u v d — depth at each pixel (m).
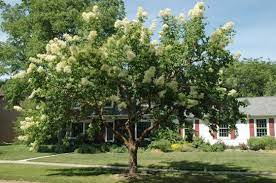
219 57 14.46
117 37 14.84
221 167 20.61
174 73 14.76
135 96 14.61
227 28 14.33
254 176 17.61
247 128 33.22
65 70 13.89
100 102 16.05
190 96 14.23
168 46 14.20
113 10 33.50
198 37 14.11
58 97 15.13
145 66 14.30
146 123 32.91
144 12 14.94
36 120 16.31
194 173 18.61
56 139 34.25
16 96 30.91
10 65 35.72
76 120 16.61
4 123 46.44
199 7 14.07
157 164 22.06
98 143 34.44
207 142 31.94
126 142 17.42
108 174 18.36
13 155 28.83
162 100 14.62
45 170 20.23
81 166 22.05
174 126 16.48
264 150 30.39
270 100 34.72
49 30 33.97
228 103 15.13
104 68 13.91
